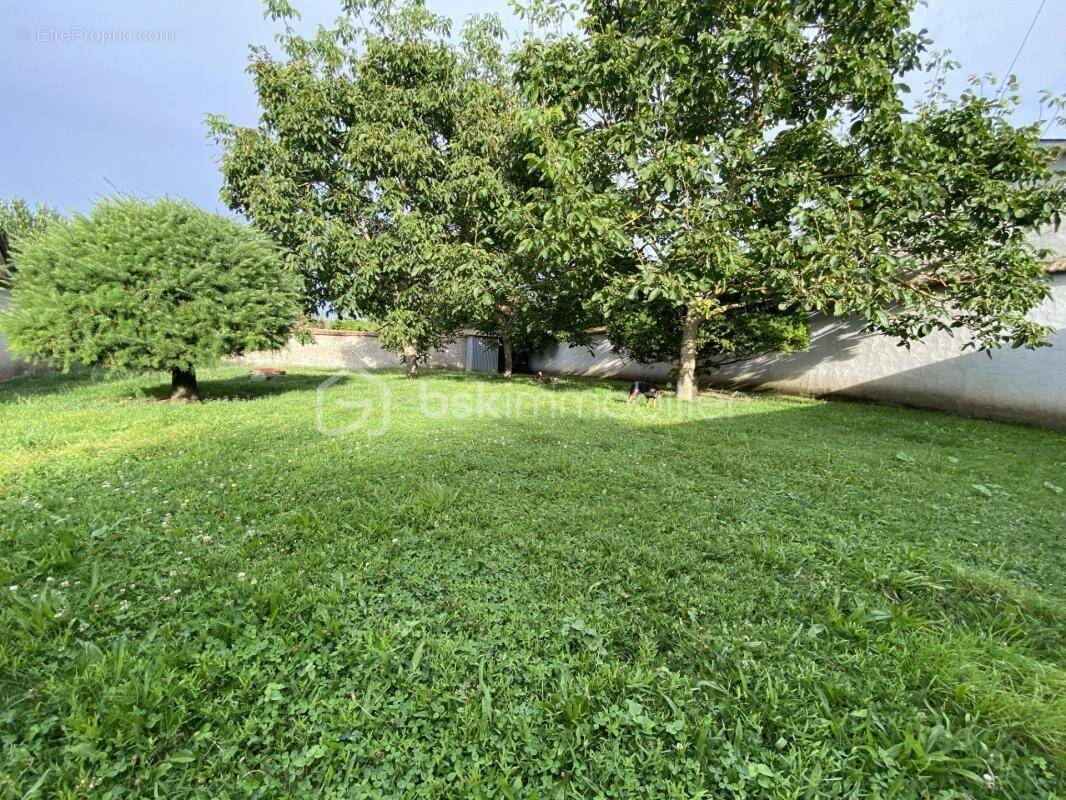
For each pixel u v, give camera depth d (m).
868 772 1.17
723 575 2.02
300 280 7.95
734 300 8.84
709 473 3.52
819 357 9.70
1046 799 1.10
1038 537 2.55
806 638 1.63
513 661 1.48
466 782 1.10
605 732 1.26
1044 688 1.42
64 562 1.89
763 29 5.25
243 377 10.68
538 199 6.11
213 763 1.12
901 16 5.25
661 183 6.16
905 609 1.79
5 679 1.29
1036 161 5.41
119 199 5.95
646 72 6.12
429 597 1.82
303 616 1.66
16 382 8.64
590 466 3.58
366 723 1.24
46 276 5.57
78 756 1.10
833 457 4.08
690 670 1.47
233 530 2.28
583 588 1.90
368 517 2.48
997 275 5.52
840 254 5.25
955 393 7.57
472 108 9.98
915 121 5.66
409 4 10.05
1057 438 5.57
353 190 10.00
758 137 6.30
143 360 5.82
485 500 2.81
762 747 1.23
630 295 6.41
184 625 1.57
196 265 6.03
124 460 3.36
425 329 11.56
